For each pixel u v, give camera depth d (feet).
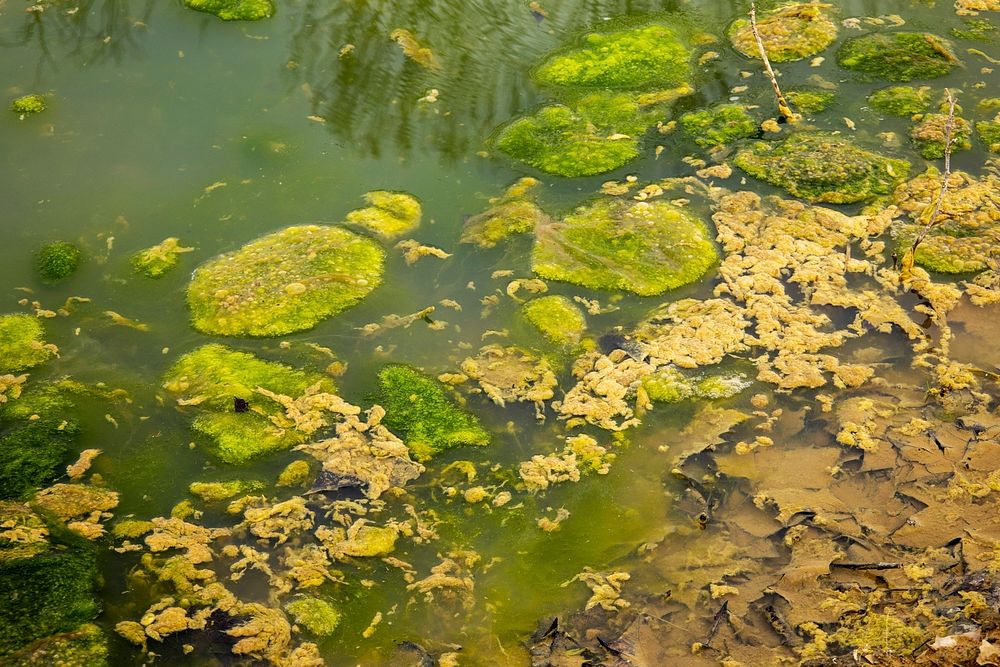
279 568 13.61
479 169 15.33
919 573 13.37
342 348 14.43
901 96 15.66
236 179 15.24
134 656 13.33
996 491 13.62
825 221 14.92
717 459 13.93
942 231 14.83
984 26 16.19
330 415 14.14
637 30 16.22
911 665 13.07
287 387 14.26
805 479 13.82
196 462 13.98
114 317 14.55
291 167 15.31
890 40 16.05
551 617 13.44
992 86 15.70
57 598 13.47
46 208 15.05
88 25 16.24
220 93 15.76
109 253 14.84
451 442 14.03
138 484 13.91
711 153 15.39
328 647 13.38
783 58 15.99
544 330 14.48
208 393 14.23
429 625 13.44
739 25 16.28
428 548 13.69
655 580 13.53
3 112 15.57
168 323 14.55
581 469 13.93
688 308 14.56
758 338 14.39
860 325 14.40
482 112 15.67
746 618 13.37
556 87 15.84
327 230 14.96
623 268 14.76
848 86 15.79
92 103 15.67
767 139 15.44
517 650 13.34
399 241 14.92
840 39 16.12
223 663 13.32
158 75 15.88
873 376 14.20
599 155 15.38
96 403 14.20
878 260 14.73
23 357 14.37
